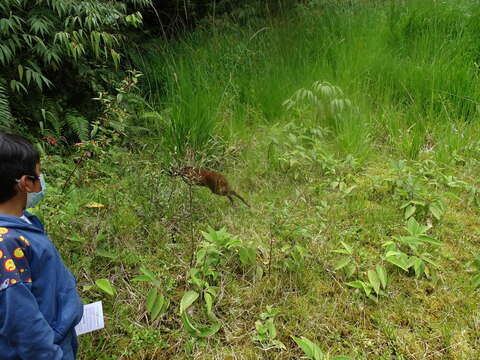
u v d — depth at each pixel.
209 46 5.48
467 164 3.57
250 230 2.82
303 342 1.73
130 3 5.13
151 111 4.35
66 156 3.71
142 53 5.40
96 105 4.16
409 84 4.57
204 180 2.93
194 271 2.23
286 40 5.40
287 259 2.45
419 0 6.00
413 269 2.51
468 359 2.00
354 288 2.39
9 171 1.27
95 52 3.79
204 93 4.09
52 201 2.57
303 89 4.06
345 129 3.87
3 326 1.23
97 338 2.08
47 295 1.36
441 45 4.89
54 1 3.24
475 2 5.77
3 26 3.04
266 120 4.30
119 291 2.32
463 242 2.75
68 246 2.45
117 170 3.30
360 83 4.52
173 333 2.11
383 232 2.82
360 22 5.65
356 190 3.27
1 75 3.39
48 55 3.29
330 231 2.83
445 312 2.25
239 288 2.40
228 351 2.06
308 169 3.55
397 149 3.87
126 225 2.76
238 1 6.82
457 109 4.29
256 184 3.41
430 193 3.19
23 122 3.56
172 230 2.82
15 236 1.27
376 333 2.15
